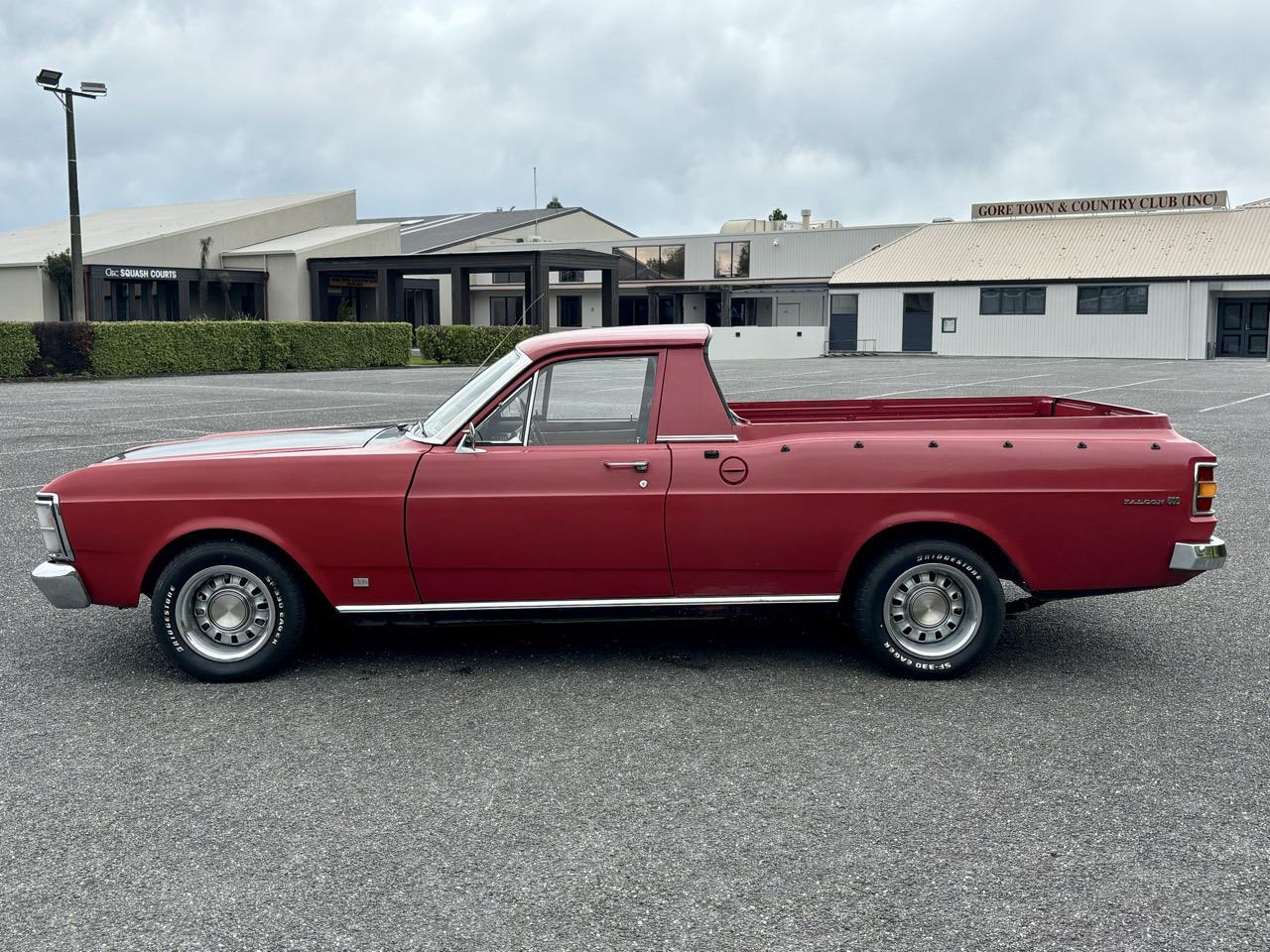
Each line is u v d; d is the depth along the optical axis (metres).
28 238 55.06
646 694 5.33
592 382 5.53
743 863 3.66
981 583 5.41
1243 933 3.23
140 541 5.43
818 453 5.40
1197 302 46.97
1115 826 3.92
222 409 20.58
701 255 63.22
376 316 58.56
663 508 5.38
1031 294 50.81
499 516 5.38
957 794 4.18
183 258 50.19
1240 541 8.84
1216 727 4.90
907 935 3.22
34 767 4.50
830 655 5.95
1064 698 5.28
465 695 5.33
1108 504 5.38
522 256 48.16
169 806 4.12
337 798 4.18
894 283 54.03
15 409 20.64
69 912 3.38
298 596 5.52
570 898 3.44
